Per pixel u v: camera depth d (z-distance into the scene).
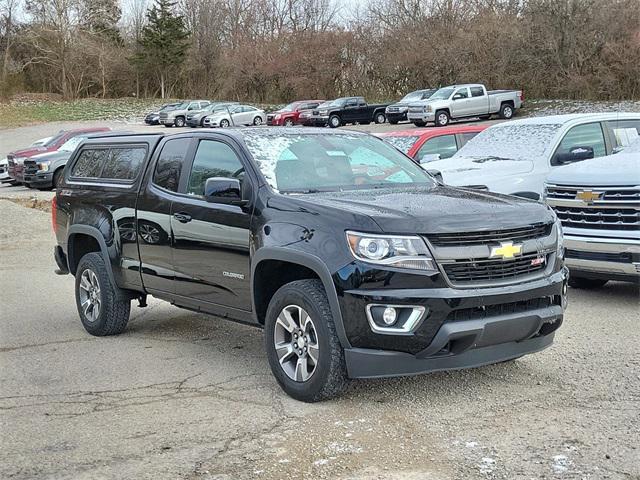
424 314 4.76
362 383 5.64
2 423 5.08
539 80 45.44
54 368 6.44
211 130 6.55
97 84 73.88
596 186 7.73
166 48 71.75
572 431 4.57
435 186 6.28
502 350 5.16
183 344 7.14
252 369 6.18
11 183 25.78
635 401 5.06
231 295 5.97
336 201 5.36
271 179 5.80
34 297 9.84
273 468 4.18
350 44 59.84
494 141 11.34
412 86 55.25
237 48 67.50
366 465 4.18
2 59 72.56
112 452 4.51
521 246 5.10
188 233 6.30
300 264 5.16
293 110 45.94
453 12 54.91
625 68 40.94
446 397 5.28
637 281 7.86
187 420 5.01
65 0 70.25
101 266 7.46
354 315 4.85
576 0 43.00
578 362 6.02
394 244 4.82
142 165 7.09
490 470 4.05
